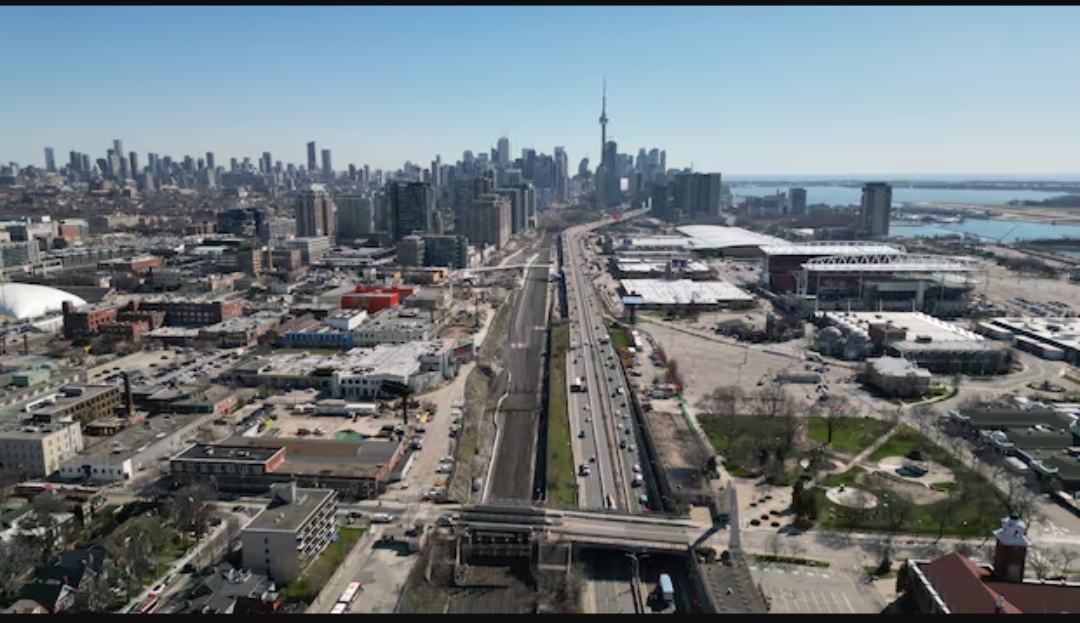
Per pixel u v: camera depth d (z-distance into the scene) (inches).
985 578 7170.3
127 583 7780.5
